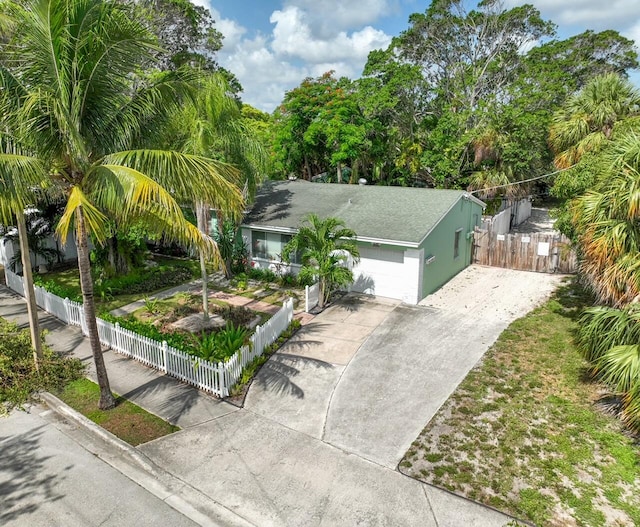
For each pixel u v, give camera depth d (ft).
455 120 83.66
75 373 34.12
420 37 115.14
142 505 21.33
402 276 50.11
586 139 46.03
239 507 21.07
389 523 19.94
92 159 26.55
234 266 61.41
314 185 71.46
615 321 28.84
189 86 27.66
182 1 79.97
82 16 22.31
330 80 90.63
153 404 30.09
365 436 26.43
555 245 60.49
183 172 24.71
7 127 24.08
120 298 51.47
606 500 21.11
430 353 37.24
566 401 29.50
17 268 60.08
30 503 21.48
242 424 27.76
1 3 23.41
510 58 109.29
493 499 21.27
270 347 37.68
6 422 28.55
